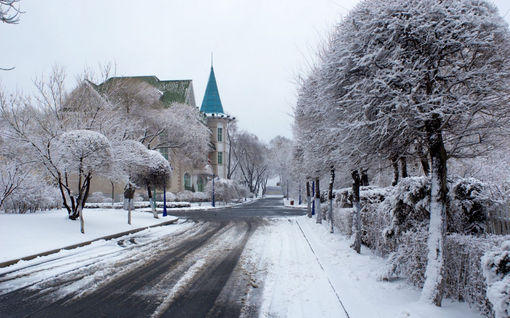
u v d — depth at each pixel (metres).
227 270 8.12
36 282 7.16
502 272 3.61
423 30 4.66
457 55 4.94
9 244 9.90
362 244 10.72
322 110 6.59
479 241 4.75
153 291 6.47
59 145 12.86
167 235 14.79
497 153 6.28
